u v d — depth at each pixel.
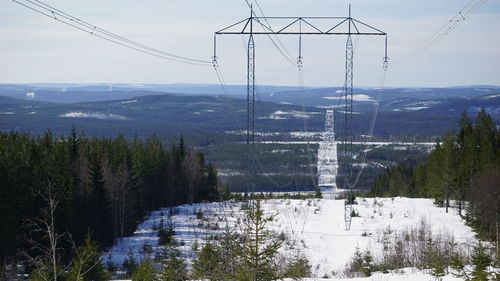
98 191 58.62
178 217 76.44
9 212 43.53
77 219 52.44
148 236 64.50
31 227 46.69
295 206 80.81
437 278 32.12
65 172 55.12
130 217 67.06
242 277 19.59
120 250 56.12
